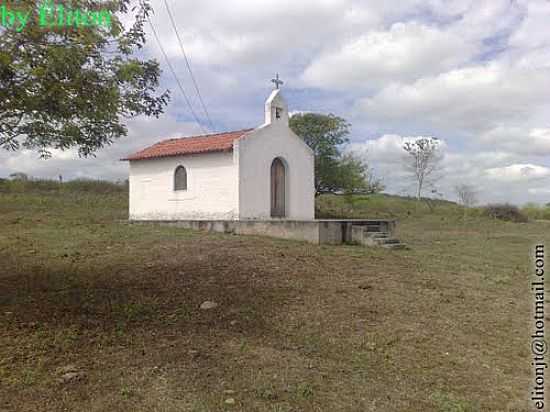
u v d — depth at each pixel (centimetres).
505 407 495
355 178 2509
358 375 550
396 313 776
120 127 761
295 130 2467
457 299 878
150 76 766
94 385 491
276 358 579
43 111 659
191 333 641
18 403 450
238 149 1689
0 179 2947
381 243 1486
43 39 640
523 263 1391
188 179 1825
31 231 1468
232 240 1344
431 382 545
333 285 913
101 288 819
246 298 799
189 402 466
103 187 3416
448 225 2844
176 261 1035
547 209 3872
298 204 1933
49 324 643
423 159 4125
